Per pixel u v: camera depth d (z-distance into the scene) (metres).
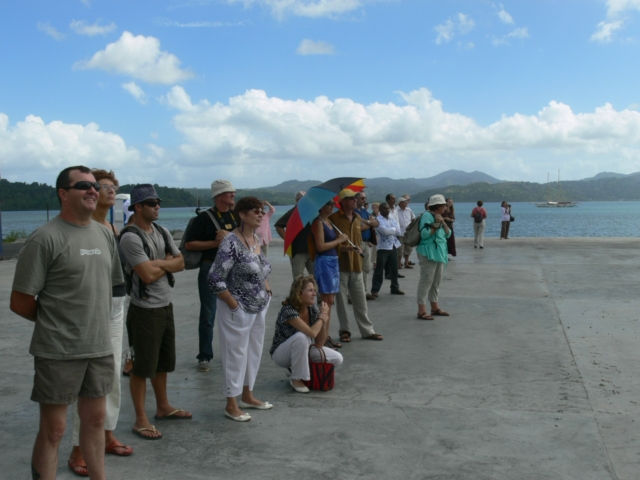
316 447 4.06
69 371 3.05
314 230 6.51
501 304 9.31
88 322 3.08
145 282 4.14
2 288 11.56
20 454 4.00
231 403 4.59
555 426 4.36
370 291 10.96
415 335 7.40
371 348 6.80
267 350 6.87
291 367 5.36
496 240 21.81
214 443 4.15
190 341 7.25
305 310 5.45
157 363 4.35
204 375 5.85
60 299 3.02
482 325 7.88
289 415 4.70
